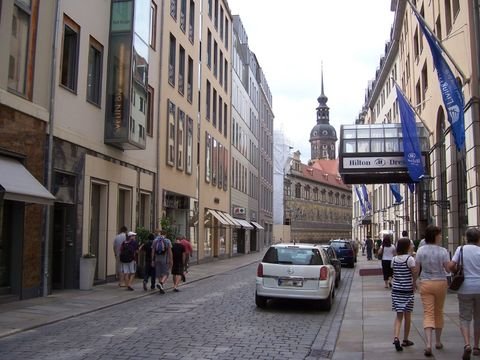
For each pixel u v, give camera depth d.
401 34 40.50
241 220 48.84
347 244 32.09
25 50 14.25
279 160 90.00
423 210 28.03
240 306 13.96
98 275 18.89
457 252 7.86
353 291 18.20
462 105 15.93
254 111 60.47
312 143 146.50
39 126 14.64
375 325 11.09
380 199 56.91
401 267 8.58
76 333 9.78
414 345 8.85
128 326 10.62
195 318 11.81
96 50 18.70
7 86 13.38
